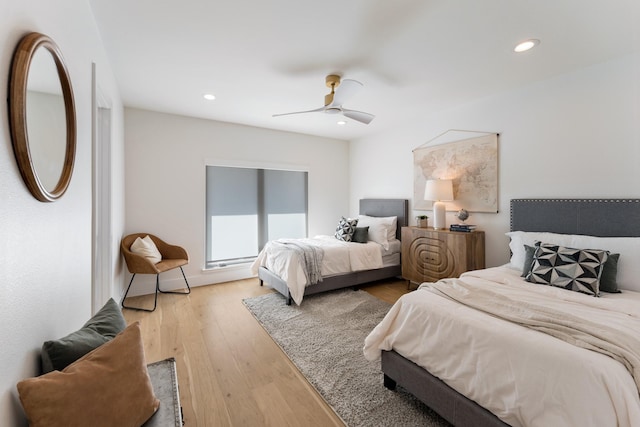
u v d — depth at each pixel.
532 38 2.09
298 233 5.11
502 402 1.22
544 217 2.73
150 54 2.32
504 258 3.16
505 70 2.60
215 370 2.08
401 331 1.73
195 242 4.10
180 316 3.03
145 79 2.80
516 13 1.81
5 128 0.80
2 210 0.77
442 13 1.81
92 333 1.17
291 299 3.37
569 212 2.56
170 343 2.46
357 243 4.11
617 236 2.29
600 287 1.95
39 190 0.94
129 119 3.62
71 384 0.90
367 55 2.34
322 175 5.34
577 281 1.94
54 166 1.11
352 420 1.59
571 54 2.31
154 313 3.10
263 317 2.98
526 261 2.32
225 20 1.89
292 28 1.97
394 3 1.72
